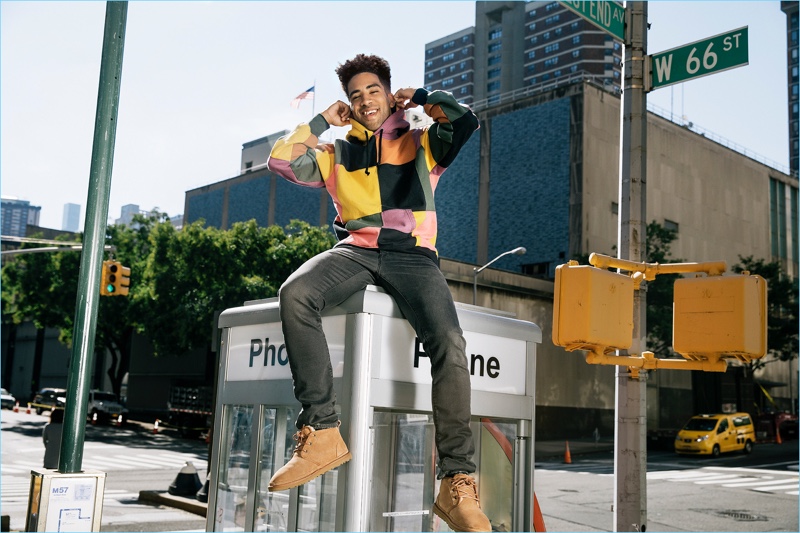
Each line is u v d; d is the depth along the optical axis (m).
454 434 2.28
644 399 5.39
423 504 2.61
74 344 4.48
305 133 2.50
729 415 32.47
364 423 2.36
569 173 46.06
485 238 49.69
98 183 4.57
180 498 14.61
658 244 41.09
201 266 35.47
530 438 2.92
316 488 2.51
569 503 17.80
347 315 2.44
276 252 35.81
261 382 2.79
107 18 4.66
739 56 5.39
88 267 4.52
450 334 2.33
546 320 40.72
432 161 2.54
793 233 62.03
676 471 25.73
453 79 118.50
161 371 48.25
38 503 4.04
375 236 2.44
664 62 5.85
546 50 108.31
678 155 51.75
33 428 35.66
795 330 44.47
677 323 3.43
